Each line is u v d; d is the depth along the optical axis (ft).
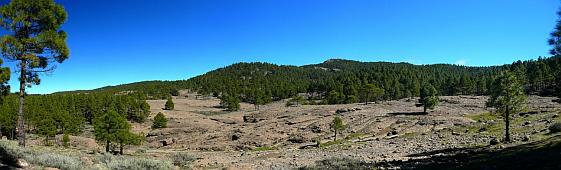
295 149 221.66
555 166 61.82
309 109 399.24
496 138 144.77
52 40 95.66
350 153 159.33
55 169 61.98
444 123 274.98
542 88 479.41
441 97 470.80
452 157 103.19
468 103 408.26
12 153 63.10
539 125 172.04
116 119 207.00
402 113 342.64
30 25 95.91
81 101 489.26
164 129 350.84
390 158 122.31
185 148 274.57
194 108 623.77
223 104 640.99
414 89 589.73
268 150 231.09
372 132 273.75
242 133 302.04
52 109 394.93
